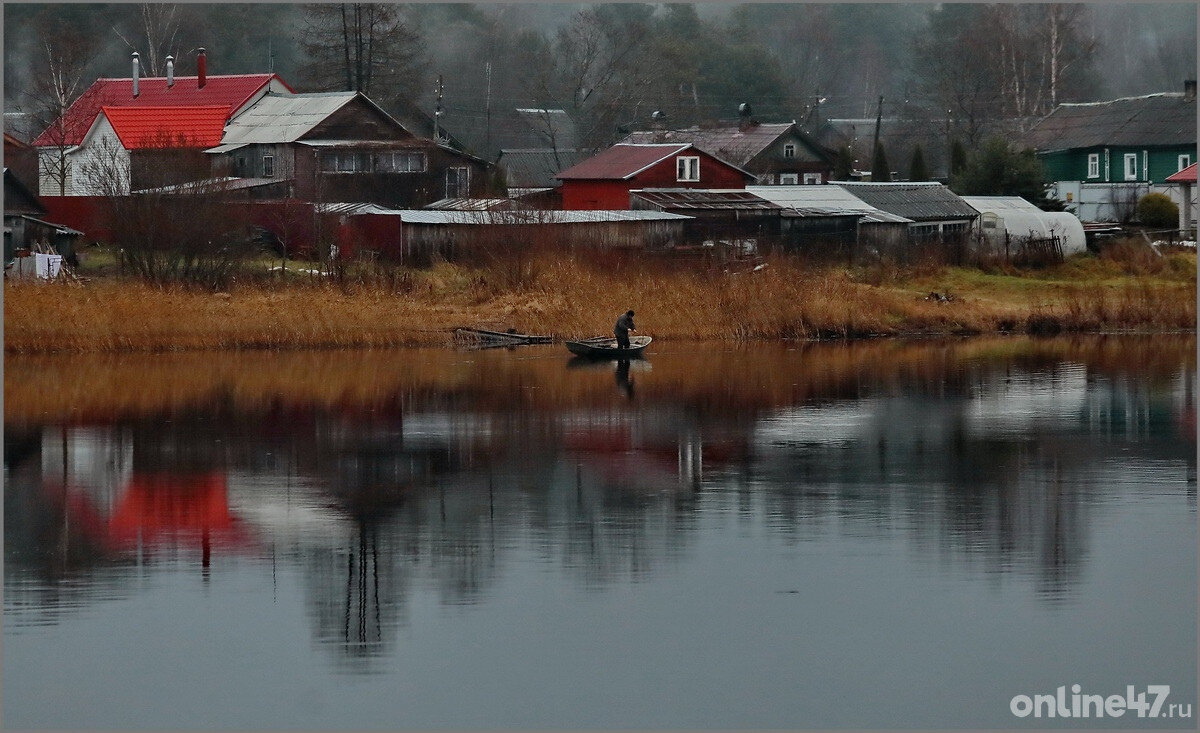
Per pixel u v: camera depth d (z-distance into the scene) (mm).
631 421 91062
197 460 78562
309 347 132375
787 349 134125
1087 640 50438
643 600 53906
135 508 67562
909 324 149000
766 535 62219
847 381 110500
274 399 100500
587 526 63781
